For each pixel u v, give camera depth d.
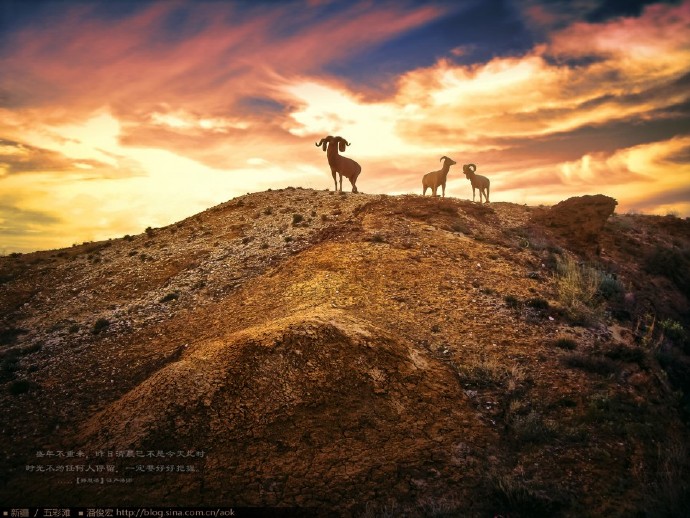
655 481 6.93
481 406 8.77
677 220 27.19
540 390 9.18
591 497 6.66
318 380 8.78
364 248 16.27
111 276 18.83
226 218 24.00
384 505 6.64
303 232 19.64
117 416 8.51
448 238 18.08
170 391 8.58
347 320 10.67
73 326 14.32
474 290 13.80
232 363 9.00
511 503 6.52
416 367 9.59
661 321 14.91
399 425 8.12
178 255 19.70
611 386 9.25
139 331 13.45
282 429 7.91
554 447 7.64
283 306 12.79
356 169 26.02
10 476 7.58
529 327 11.88
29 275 20.31
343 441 7.75
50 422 9.14
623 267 19.89
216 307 14.18
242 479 7.06
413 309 12.50
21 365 11.90
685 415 8.84
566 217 21.53
